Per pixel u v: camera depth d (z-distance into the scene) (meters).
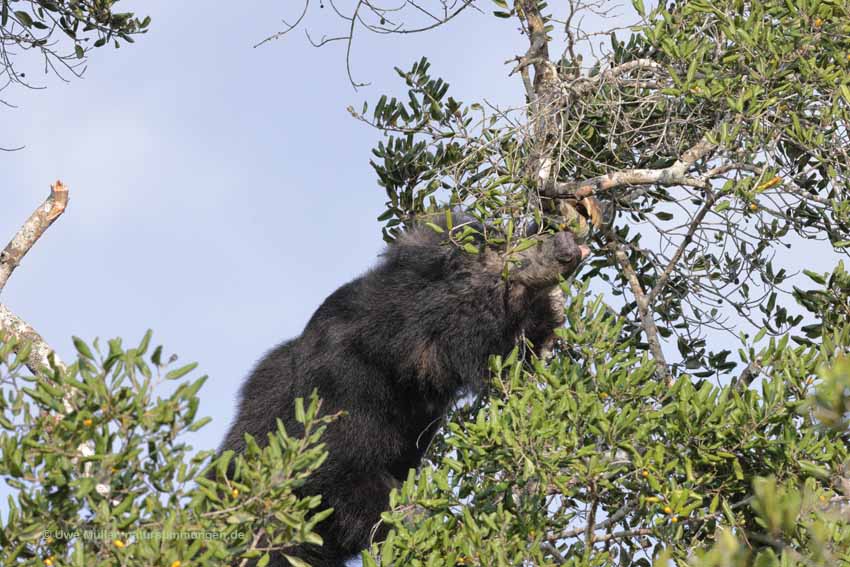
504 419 9.66
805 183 12.44
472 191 11.27
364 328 12.59
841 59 11.23
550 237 12.00
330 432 12.58
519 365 10.46
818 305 11.34
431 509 9.86
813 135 11.37
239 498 8.19
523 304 12.26
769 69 11.16
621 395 10.32
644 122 11.95
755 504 6.82
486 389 12.95
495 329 12.32
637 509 10.22
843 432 9.73
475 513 9.77
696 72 11.70
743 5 11.83
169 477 8.02
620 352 10.84
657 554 10.10
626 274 12.80
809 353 10.26
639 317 12.81
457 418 12.98
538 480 10.05
